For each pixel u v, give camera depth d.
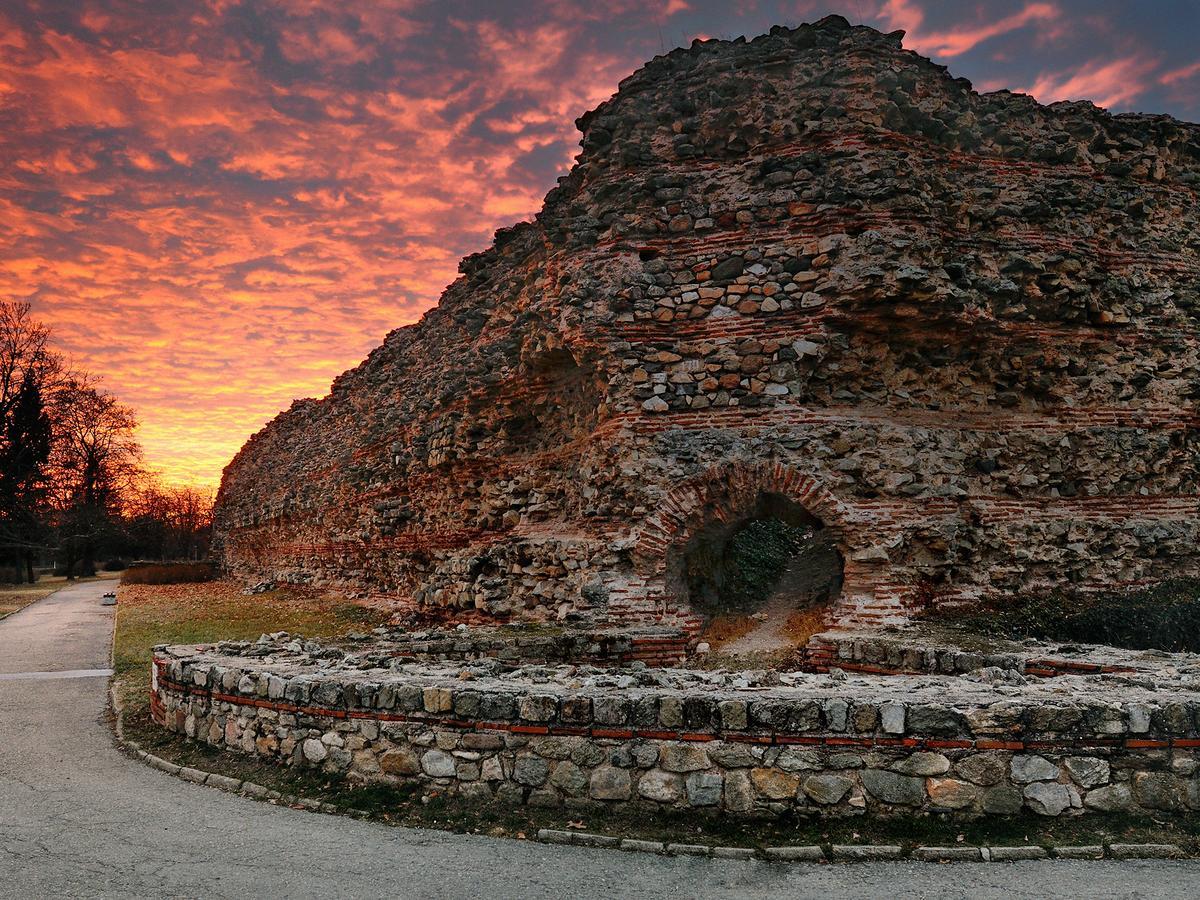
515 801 6.35
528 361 15.45
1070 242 14.41
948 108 14.77
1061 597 12.44
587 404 14.84
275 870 5.34
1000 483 13.13
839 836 5.61
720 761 5.96
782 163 13.52
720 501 12.58
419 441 19.66
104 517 56.38
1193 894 4.71
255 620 20.66
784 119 13.90
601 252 13.86
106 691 12.37
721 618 13.28
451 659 9.75
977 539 12.41
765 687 6.88
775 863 5.38
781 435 12.45
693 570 13.37
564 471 15.10
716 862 5.41
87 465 54.38
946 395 13.62
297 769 7.39
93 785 7.55
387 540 21.33
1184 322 14.73
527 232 17.84
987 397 13.76
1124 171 15.43
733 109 14.03
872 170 13.22
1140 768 5.68
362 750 7.02
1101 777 5.67
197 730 8.68
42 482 49.47
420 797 6.61
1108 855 5.30
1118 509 13.46
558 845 5.77
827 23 14.50
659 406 12.94
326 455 28.58
